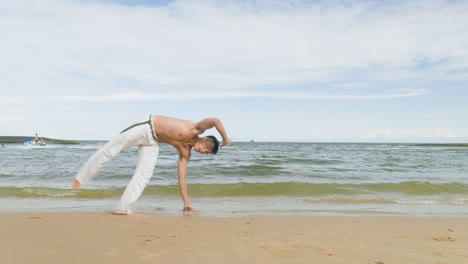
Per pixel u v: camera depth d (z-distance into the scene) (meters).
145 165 4.66
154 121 4.62
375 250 2.95
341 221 4.50
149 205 6.00
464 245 3.24
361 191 7.85
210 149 4.84
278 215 4.99
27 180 8.84
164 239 3.12
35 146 34.47
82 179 4.59
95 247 2.77
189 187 7.74
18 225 3.55
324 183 8.50
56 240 2.96
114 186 8.00
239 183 8.18
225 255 2.64
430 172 12.20
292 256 2.68
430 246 3.16
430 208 6.04
